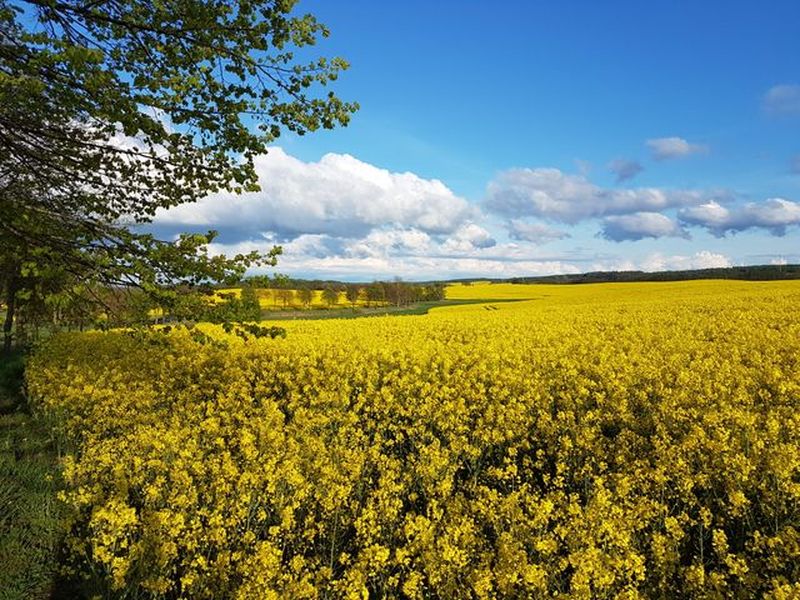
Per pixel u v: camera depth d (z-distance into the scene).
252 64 6.13
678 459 7.62
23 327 25.94
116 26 6.02
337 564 6.64
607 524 5.71
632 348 17.97
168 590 6.21
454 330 25.83
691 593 5.45
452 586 5.40
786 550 5.43
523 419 10.55
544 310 37.22
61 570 6.46
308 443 8.95
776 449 7.40
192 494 7.05
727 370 13.35
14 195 7.28
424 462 8.42
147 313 6.77
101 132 7.02
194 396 13.43
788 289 43.84
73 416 11.50
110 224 7.53
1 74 4.64
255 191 6.92
